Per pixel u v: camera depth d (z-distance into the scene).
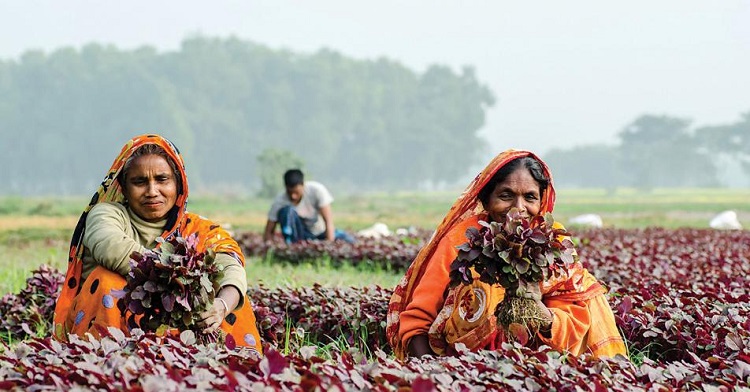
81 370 3.79
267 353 3.78
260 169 79.12
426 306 5.35
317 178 149.88
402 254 13.43
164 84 143.50
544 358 4.45
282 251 14.43
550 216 4.88
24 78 151.25
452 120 163.12
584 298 5.37
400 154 156.88
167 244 4.92
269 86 151.25
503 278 4.77
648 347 6.31
